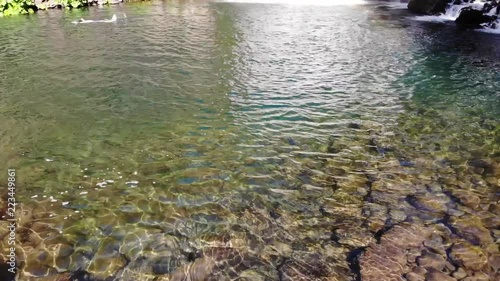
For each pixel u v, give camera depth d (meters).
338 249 7.02
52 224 7.52
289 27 25.84
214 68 17.38
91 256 6.77
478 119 12.51
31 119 12.16
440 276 6.37
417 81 16.16
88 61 17.92
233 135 11.30
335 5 34.78
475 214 7.92
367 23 27.36
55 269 6.47
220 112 12.87
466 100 14.16
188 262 6.70
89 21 26.22
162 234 7.35
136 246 7.04
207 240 7.21
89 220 7.68
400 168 9.65
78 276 6.37
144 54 19.16
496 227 7.55
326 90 15.01
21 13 28.23
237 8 32.78
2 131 11.32
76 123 11.95
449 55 19.84
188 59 18.58
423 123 12.22
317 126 11.97
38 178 9.05
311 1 36.56
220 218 7.83
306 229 7.53
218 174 9.34
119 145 10.66
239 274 6.47
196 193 8.61
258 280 6.36
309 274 6.47
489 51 20.61
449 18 29.20
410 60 19.00
